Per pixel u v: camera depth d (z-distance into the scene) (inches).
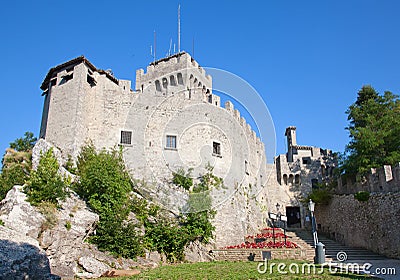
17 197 655.1
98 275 583.8
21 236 569.9
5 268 483.2
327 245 1063.6
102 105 1088.8
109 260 640.4
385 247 872.9
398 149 1149.7
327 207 1312.7
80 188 805.9
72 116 1015.6
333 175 1738.4
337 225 1193.4
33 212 629.6
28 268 508.7
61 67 1109.1
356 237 1040.8
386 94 1385.3
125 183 860.6
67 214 677.9
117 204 778.2
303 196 1732.3
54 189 690.2
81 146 1003.9
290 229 1512.1
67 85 1069.1
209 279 513.0
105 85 1116.5
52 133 1023.0
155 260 732.0
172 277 534.3
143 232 784.3
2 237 541.6
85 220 687.1
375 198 933.2
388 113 1283.2
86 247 647.8
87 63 1098.1
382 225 892.0
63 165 932.6
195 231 849.5
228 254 833.5
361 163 1130.0
